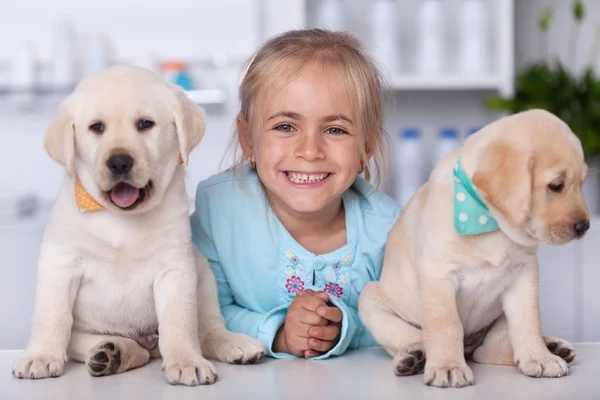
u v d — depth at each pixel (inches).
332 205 61.1
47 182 123.0
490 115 124.1
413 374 44.6
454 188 45.6
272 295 61.4
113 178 47.4
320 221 61.9
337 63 58.4
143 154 48.4
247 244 61.0
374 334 51.6
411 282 50.3
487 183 42.9
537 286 47.0
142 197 49.0
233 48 124.8
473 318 49.5
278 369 47.1
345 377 44.1
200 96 117.8
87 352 49.4
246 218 61.3
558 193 43.7
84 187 49.1
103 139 48.3
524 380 42.9
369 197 63.4
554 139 43.5
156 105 50.3
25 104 121.3
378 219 62.7
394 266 52.3
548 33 125.0
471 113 124.4
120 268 49.8
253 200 61.6
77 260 49.2
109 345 45.9
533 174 43.3
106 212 49.1
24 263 103.4
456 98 124.3
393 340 49.9
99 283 50.2
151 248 49.6
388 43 115.6
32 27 123.6
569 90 109.7
